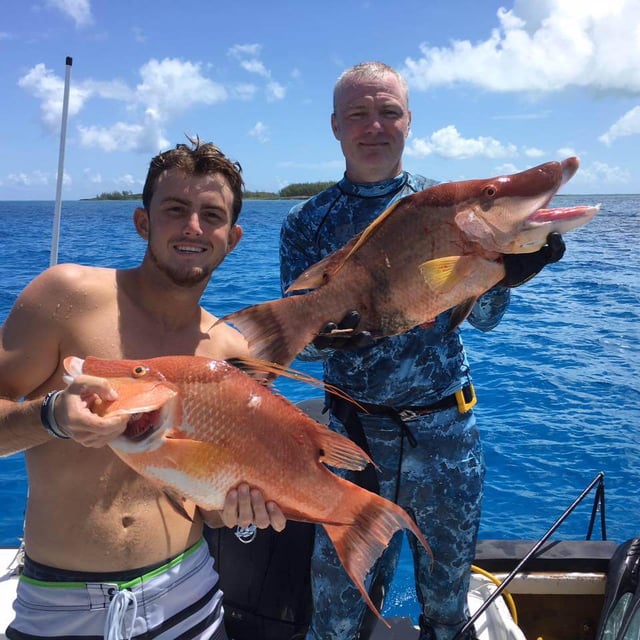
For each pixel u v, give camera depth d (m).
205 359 1.79
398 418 2.79
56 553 2.16
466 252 2.27
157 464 1.71
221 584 3.14
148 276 2.32
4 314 12.91
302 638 3.08
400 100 2.80
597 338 10.86
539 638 3.36
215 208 2.24
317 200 3.01
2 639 2.63
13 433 1.86
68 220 49.44
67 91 4.23
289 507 1.87
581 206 2.24
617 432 6.89
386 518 1.91
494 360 9.59
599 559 3.44
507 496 5.70
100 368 1.71
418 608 4.10
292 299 2.43
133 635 2.20
